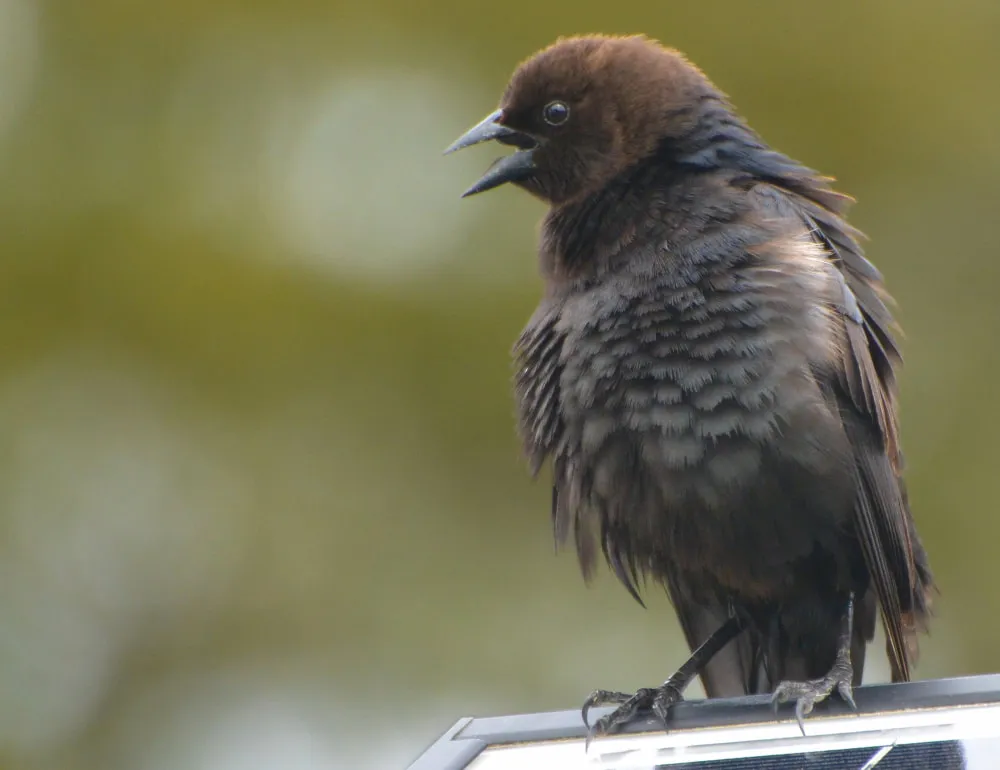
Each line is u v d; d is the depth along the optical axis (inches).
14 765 523.5
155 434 558.3
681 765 203.3
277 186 589.9
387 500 545.6
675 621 513.7
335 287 567.2
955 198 585.9
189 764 520.7
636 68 318.0
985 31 612.4
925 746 201.2
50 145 608.4
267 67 613.9
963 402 553.9
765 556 283.7
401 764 507.2
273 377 561.3
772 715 213.9
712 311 271.6
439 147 583.8
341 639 525.3
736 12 608.1
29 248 589.9
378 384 557.6
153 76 617.3
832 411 271.6
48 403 565.6
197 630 534.9
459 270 565.3
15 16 626.5
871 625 302.8
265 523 541.0
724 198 287.0
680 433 271.6
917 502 540.7
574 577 526.6
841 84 597.6
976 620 529.7
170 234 584.7
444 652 519.5
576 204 301.7
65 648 537.0
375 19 614.2
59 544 546.0
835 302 277.3
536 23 604.4
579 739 208.5
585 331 281.3
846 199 305.7
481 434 547.8
